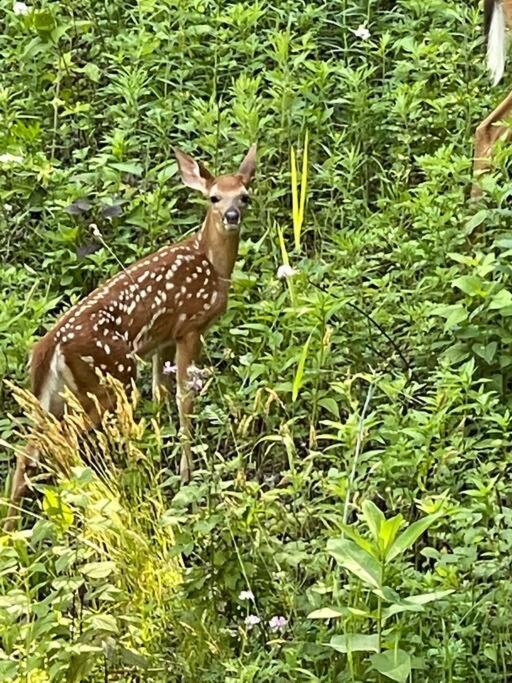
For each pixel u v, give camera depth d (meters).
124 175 8.64
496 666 5.31
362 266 7.66
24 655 5.20
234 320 7.62
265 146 8.82
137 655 5.27
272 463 6.88
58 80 9.32
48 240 8.12
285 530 5.85
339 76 9.42
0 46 9.79
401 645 5.20
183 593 5.55
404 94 8.87
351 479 5.83
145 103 9.23
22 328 7.32
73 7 10.05
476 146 8.67
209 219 7.36
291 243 8.37
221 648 5.47
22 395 6.43
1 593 5.63
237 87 8.91
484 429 6.65
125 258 8.04
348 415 6.99
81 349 6.88
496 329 7.00
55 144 9.02
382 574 4.96
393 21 10.09
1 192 8.21
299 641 5.39
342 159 8.58
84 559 5.59
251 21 9.58
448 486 6.06
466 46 9.45
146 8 9.66
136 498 6.02
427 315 7.21
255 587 5.56
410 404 6.95
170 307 7.23
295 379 6.55
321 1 10.26
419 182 8.86
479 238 7.74
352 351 7.19
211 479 5.76
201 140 8.61
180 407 7.04
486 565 5.44
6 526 6.50
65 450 6.26
